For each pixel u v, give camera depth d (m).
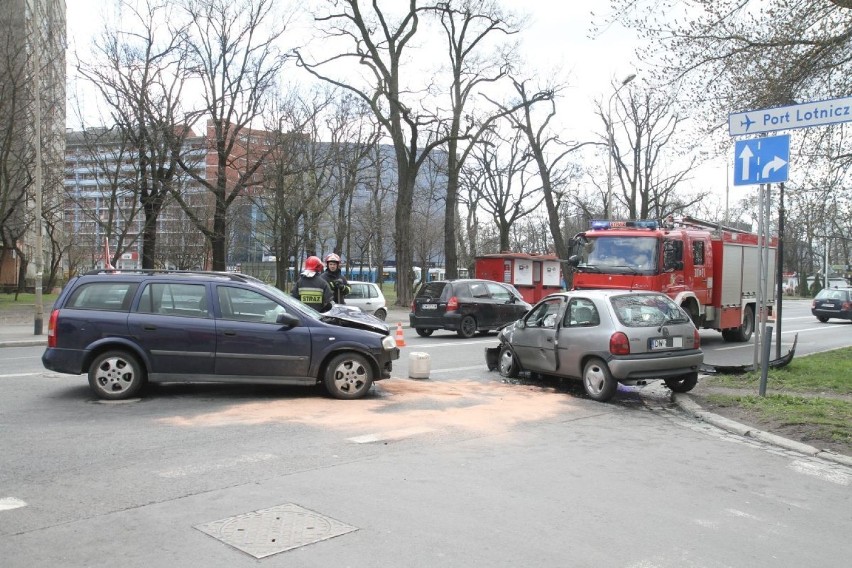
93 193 40.44
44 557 3.93
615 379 9.56
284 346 9.00
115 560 3.90
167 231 45.31
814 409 8.62
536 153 38.66
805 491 5.67
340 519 4.61
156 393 9.31
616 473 6.03
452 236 34.19
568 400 9.73
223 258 29.30
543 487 5.50
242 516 4.63
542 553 4.13
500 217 45.69
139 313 8.90
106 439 6.76
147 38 25.41
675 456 6.74
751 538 4.52
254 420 7.73
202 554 3.99
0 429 7.16
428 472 5.82
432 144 32.34
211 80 27.42
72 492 5.11
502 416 8.40
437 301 19.58
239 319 9.04
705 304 17.19
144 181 26.80
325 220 43.25
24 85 27.05
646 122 37.66
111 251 30.36
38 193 19.83
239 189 29.27
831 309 30.75
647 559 4.10
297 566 3.86
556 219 38.75
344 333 9.19
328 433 7.18
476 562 3.96
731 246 18.34
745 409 8.80
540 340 10.83
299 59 30.36
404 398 9.41
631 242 15.65
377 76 31.86
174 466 5.83
